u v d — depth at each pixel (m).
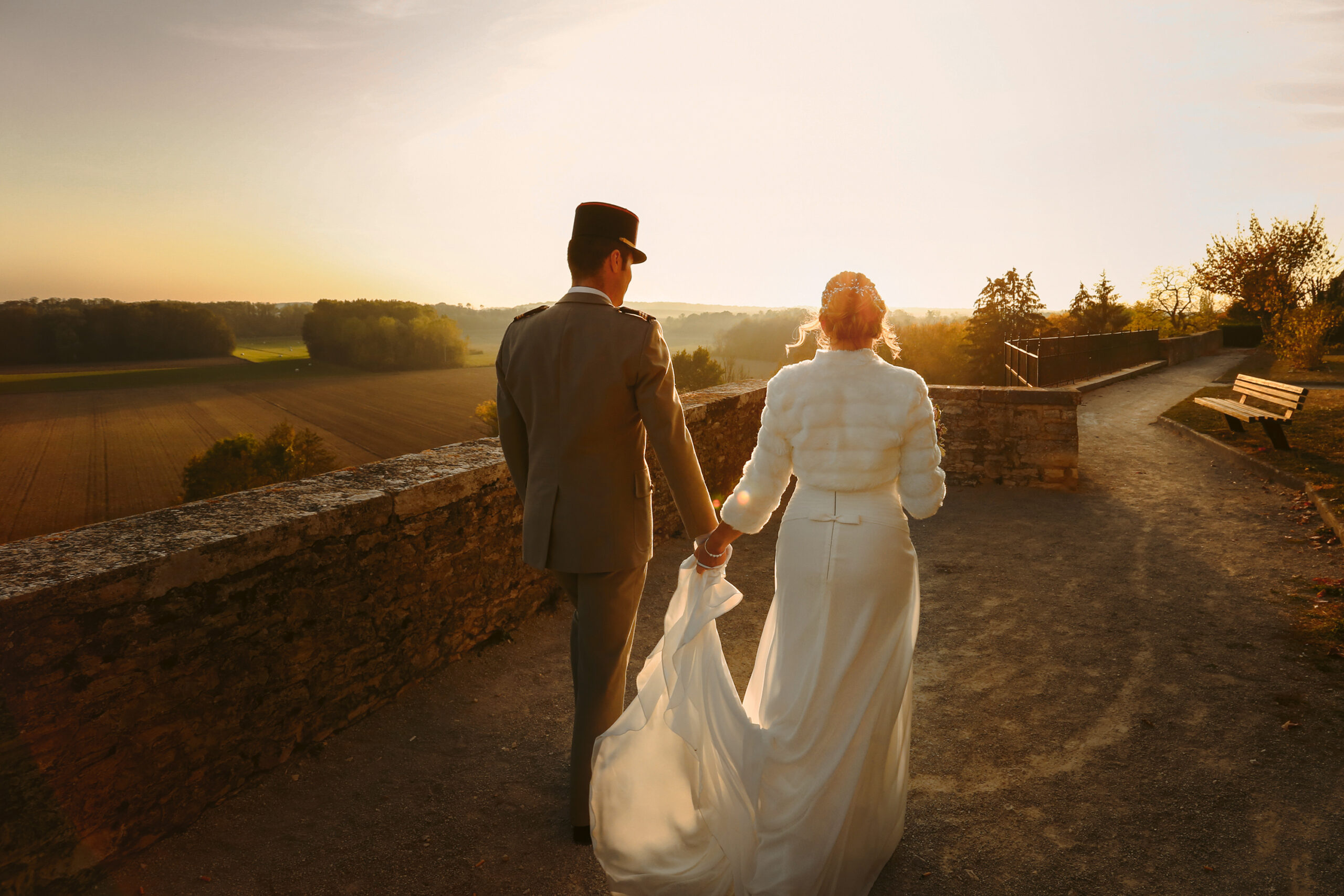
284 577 2.61
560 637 3.81
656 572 4.84
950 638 3.77
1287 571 4.41
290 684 2.67
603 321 2.21
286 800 2.51
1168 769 2.61
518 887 2.16
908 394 1.96
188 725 2.34
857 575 1.97
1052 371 13.47
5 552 2.25
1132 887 2.08
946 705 3.12
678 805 2.12
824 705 1.96
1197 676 3.25
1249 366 19.61
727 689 2.11
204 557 2.34
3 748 1.90
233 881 2.15
